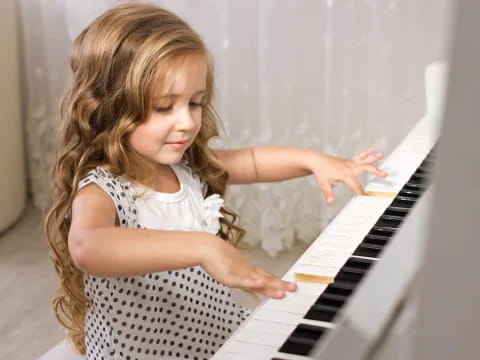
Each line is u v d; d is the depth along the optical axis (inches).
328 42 86.3
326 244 34.9
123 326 42.8
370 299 19.8
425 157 46.6
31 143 101.7
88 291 43.8
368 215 38.8
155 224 42.3
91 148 42.5
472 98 13.9
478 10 13.3
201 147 48.4
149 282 42.6
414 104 86.5
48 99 99.3
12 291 83.2
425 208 21.9
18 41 97.7
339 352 18.4
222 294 46.6
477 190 14.3
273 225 90.9
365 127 89.1
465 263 14.8
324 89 88.9
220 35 88.4
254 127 91.0
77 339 47.0
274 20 86.0
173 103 40.8
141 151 41.8
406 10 83.9
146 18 41.8
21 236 96.6
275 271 88.4
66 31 95.6
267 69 87.2
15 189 98.2
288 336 27.1
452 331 15.3
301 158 50.0
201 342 45.2
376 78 86.7
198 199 46.2
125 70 40.5
